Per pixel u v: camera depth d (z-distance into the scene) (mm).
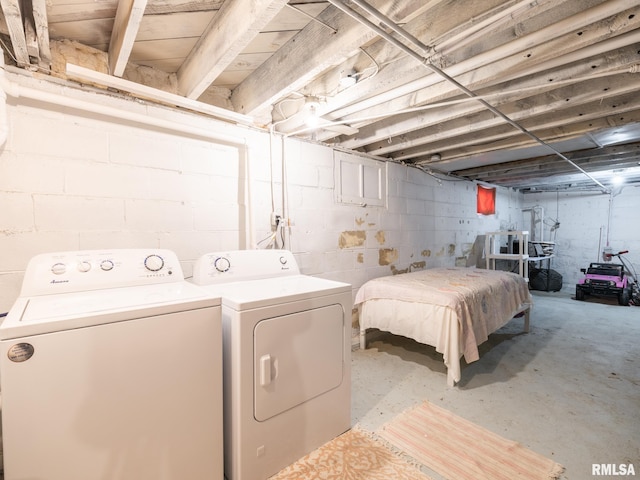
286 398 1580
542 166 4242
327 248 3082
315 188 2965
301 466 1603
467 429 1890
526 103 2324
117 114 1806
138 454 1204
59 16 1524
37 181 1662
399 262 3871
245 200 2426
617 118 2586
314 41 1607
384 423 1958
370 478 1525
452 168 4461
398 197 3854
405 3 1255
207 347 1353
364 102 2104
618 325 3912
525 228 6836
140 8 1187
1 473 1331
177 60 1979
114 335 1147
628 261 5742
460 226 4973
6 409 990
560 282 6020
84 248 1793
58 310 1151
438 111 2424
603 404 2150
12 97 1586
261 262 2109
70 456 1081
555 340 3410
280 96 1951
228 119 2340
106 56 1863
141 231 1979
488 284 2928
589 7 1268
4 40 1569
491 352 3090
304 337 1648
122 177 1905
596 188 5973
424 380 2521
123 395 1167
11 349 986
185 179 2146
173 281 1729
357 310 3330
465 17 1364
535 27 1414
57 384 1055
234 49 1439
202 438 1352
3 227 1589
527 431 1868
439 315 2457
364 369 2719
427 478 1520
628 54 1620
